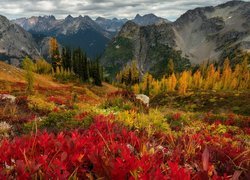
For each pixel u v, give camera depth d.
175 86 146.12
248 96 59.41
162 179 2.72
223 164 4.06
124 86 178.50
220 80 151.62
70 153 3.60
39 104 22.81
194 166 3.90
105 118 10.58
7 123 12.80
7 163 3.42
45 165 3.16
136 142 4.48
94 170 3.04
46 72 161.62
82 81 149.38
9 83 74.94
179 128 12.30
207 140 7.42
